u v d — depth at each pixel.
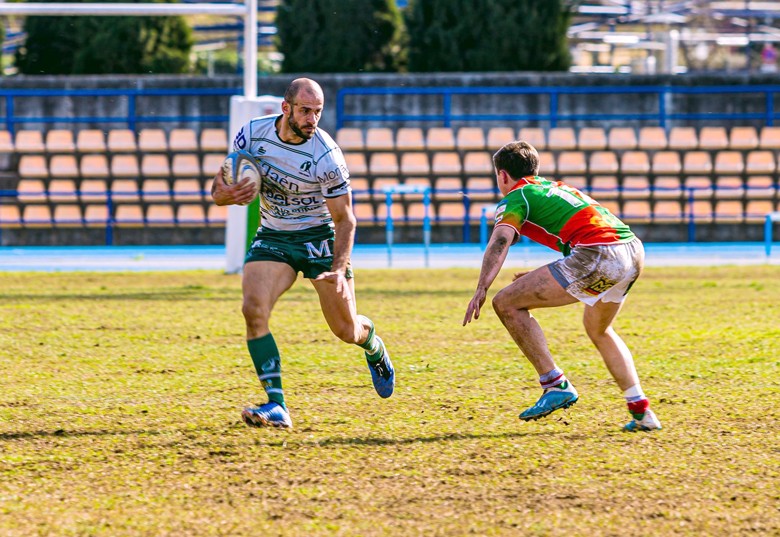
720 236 79.19
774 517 14.49
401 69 85.50
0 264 65.94
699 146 79.69
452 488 15.98
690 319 36.44
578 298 19.34
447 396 23.45
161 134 79.50
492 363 27.95
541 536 13.70
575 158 78.69
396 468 17.19
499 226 19.42
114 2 84.81
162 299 43.75
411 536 13.70
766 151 80.31
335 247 19.56
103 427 20.33
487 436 19.53
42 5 53.12
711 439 19.14
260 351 19.97
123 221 77.25
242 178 19.50
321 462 17.59
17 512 14.77
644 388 24.23
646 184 79.31
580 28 95.50
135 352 29.89
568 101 80.69
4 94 79.50
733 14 96.25
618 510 14.82
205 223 78.50
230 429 20.14
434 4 82.81
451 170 77.94
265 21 101.62
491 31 82.19
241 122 53.38
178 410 21.95
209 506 15.08
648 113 81.00
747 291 46.09
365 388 24.50
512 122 80.81
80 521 14.36
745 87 80.38
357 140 78.69
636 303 41.72
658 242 78.94
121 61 84.38
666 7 92.88
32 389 24.30
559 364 27.66
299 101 19.02
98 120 80.25
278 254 20.28
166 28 86.38
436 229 78.31
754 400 22.64
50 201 78.62
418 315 38.38
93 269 62.88
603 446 18.67
